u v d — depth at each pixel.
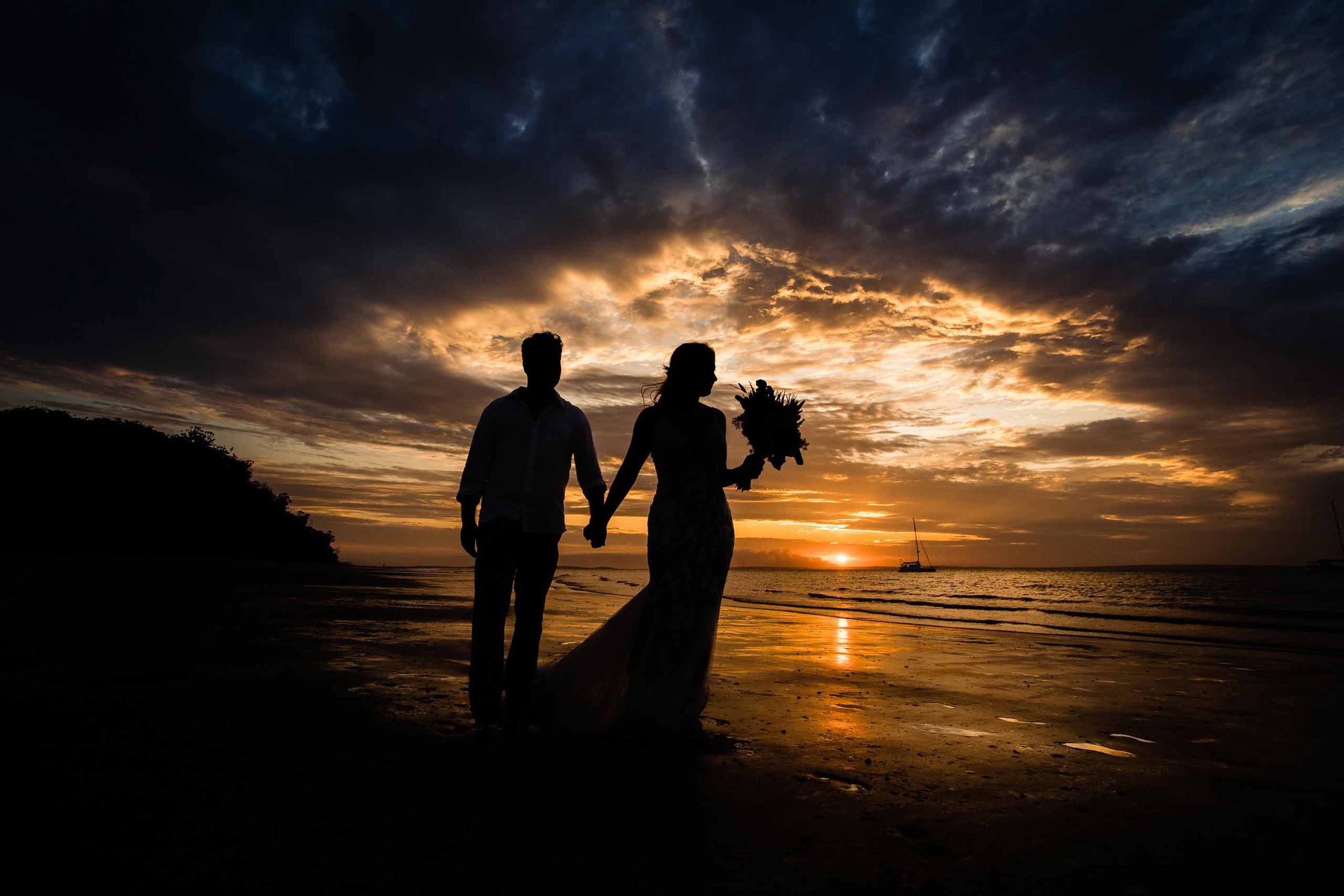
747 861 1.89
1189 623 14.48
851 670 5.62
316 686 3.95
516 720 3.28
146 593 10.37
